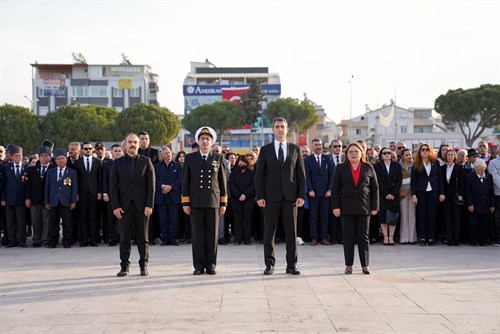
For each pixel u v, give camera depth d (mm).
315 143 12000
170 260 9680
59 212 11781
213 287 7238
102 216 12352
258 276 8016
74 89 81875
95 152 12805
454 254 10375
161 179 11977
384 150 11742
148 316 5816
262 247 11586
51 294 6930
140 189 8219
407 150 12070
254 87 70188
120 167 8234
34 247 11891
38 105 81000
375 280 7727
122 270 8172
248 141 74188
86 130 51000
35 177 12016
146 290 7082
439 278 7895
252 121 69875
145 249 8266
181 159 12805
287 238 8219
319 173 11852
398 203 11648
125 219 8180
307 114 62406
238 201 12039
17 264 9391
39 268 8922
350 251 8289
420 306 6250
